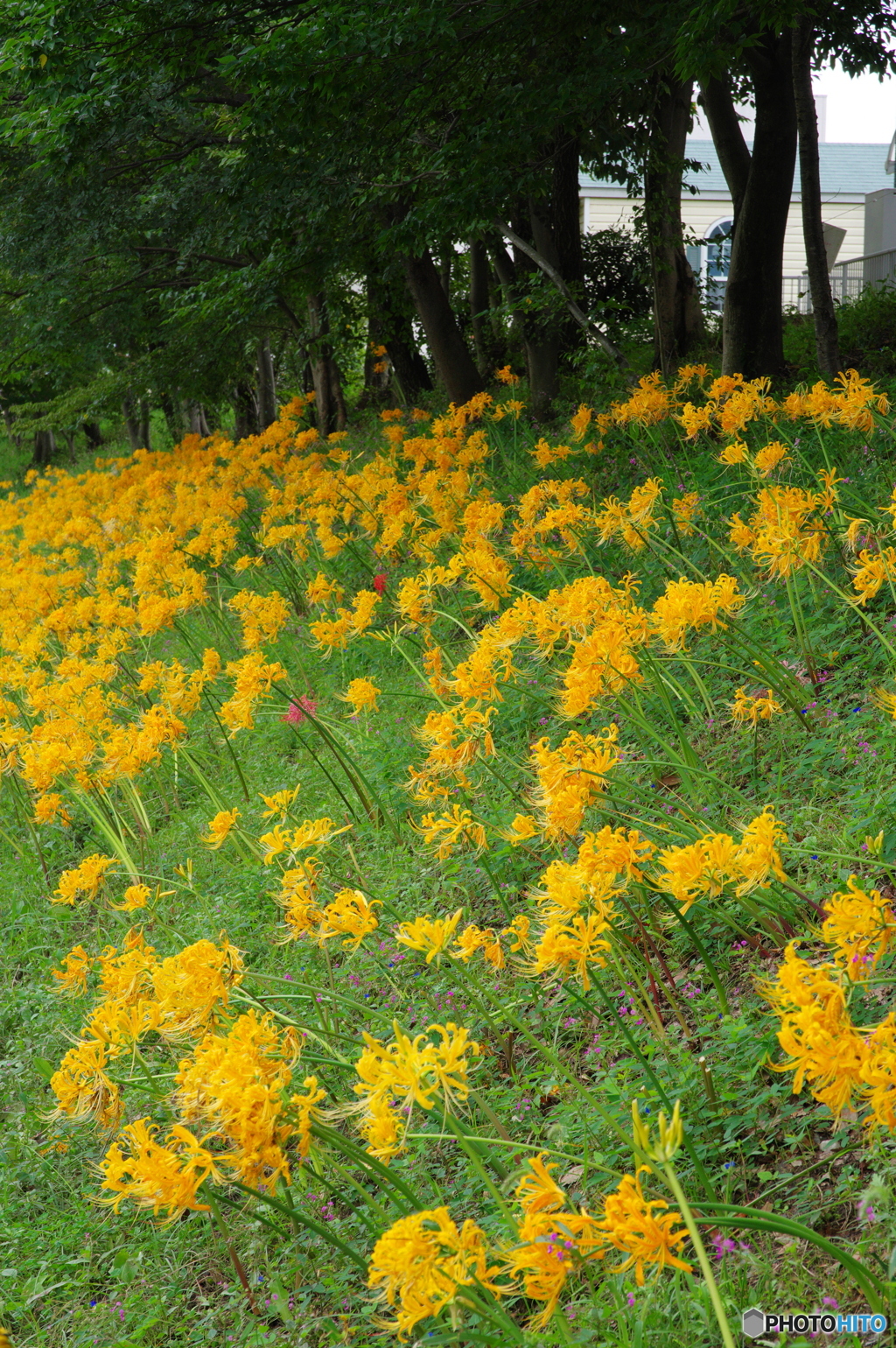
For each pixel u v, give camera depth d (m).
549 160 9.94
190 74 9.67
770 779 4.41
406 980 4.25
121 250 15.62
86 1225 3.62
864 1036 2.20
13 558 15.25
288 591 9.79
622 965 3.50
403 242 10.30
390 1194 2.84
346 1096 3.62
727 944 3.68
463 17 8.59
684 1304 2.38
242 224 11.85
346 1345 2.78
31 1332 3.31
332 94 8.65
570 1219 1.96
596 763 3.46
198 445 16.38
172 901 5.81
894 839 3.43
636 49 8.77
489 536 7.16
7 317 17.91
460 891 4.69
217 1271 3.33
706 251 30.03
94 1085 3.08
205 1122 3.11
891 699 3.86
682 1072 3.06
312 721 5.59
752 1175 2.77
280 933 4.91
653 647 5.11
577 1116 3.18
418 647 7.30
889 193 24.98
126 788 6.71
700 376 8.45
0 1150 4.17
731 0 7.07
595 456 8.91
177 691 6.28
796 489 4.70
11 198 14.70
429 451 9.38
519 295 13.34
